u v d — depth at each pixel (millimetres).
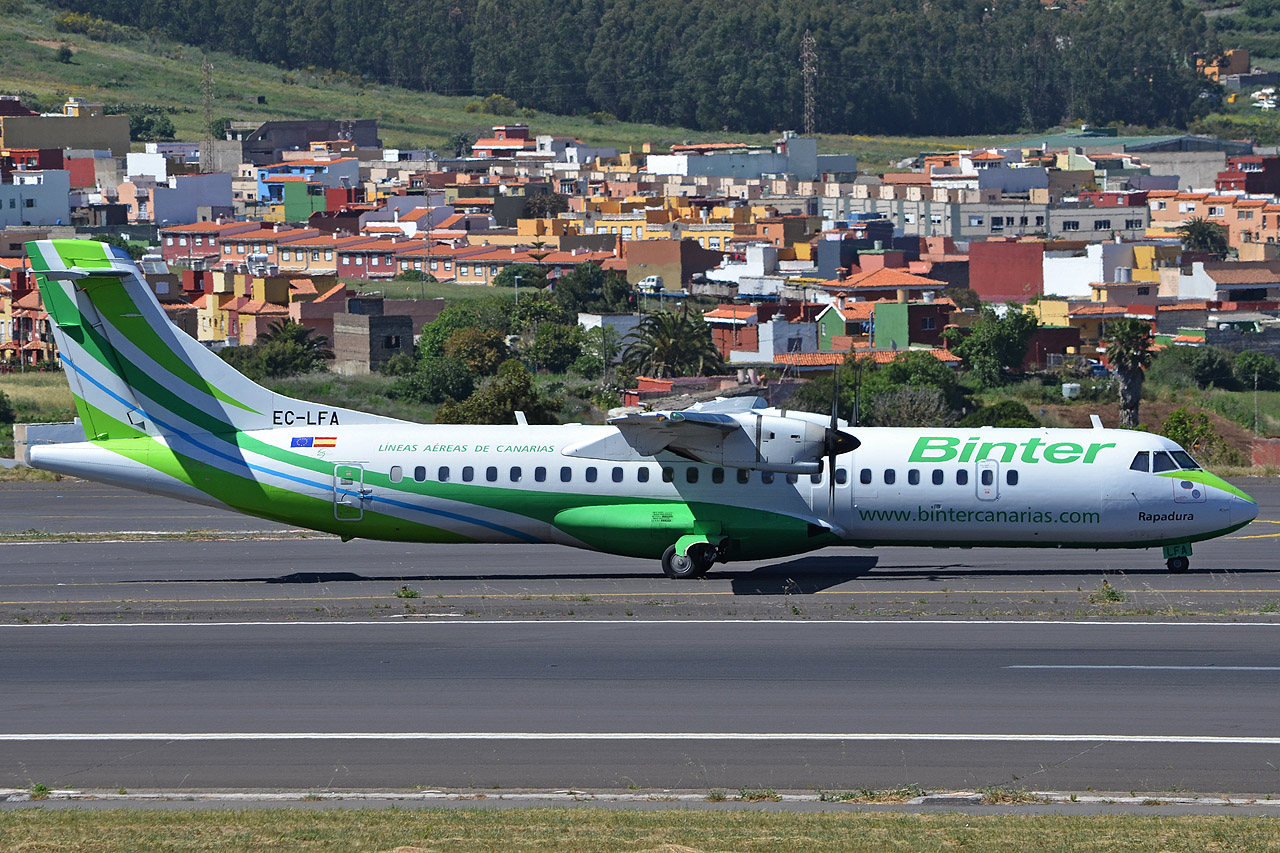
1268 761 77438
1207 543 151625
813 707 87688
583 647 103125
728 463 124875
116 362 130875
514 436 132000
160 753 79875
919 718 85312
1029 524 129375
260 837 64938
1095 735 81875
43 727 84625
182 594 126125
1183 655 99062
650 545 130625
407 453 131250
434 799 72188
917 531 130250
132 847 63688
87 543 158375
